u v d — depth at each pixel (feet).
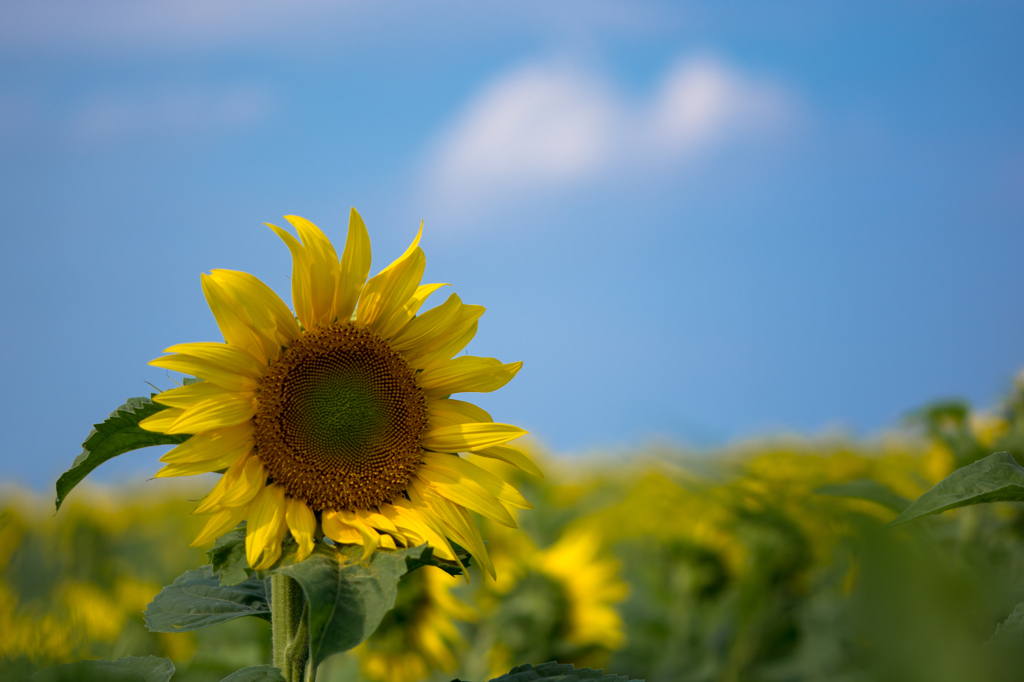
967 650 1.60
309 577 3.29
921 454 4.55
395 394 3.74
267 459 3.61
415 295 3.84
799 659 4.26
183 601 3.74
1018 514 4.14
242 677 3.43
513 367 3.87
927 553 1.75
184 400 3.52
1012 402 4.71
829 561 4.00
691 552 4.94
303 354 3.67
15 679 4.10
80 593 5.01
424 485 3.72
